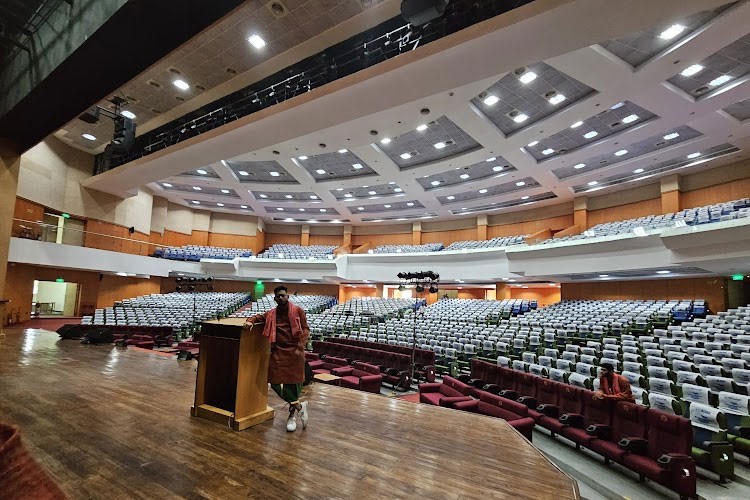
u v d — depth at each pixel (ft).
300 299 69.72
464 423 12.30
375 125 38.22
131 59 15.83
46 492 2.10
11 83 20.51
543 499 7.47
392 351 30.40
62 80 17.51
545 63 29.43
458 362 27.58
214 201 71.82
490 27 20.63
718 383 17.13
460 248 65.72
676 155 42.86
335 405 13.70
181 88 35.14
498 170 51.93
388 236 82.84
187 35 14.34
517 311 50.72
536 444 15.79
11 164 26.35
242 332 11.00
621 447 12.86
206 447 9.27
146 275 58.49
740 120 35.58
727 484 12.23
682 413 14.28
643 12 18.80
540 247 46.91
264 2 25.29
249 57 30.66
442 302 60.29
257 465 8.42
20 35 19.86
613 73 28.50
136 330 40.63
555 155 45.42
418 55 23.13
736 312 33.19
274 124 31.35
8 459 2.17
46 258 42.45
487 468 8.87
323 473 8.20
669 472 10.98
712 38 24.49
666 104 32.40
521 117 37.47
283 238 88.12
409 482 8.00
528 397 18.11
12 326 41.47
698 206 46.52
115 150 34.01
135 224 60.23
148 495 6.98
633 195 53.06
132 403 12.75
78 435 9.73
